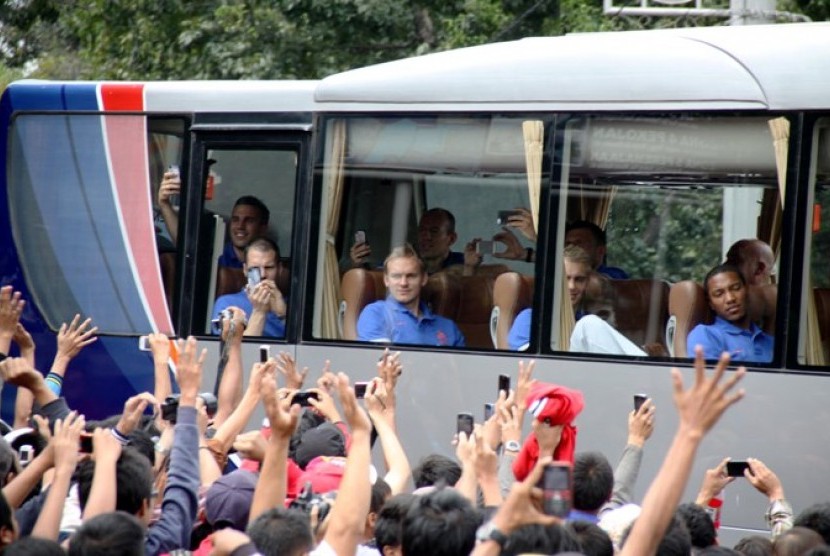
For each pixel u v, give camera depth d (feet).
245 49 212.84
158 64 221.46
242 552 55.21
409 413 114.21
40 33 253.03
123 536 57.16
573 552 57.11
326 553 62.80
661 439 106.11
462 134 114.52
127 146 127.03
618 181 109.19
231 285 122.72
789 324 103.35
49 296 129.70
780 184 104.22
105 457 65.92
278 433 64.59
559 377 109.60
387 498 72.18
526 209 112.06
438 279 114.93
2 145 131.44
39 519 62.80
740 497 102.63
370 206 117.60
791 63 104.73
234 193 122.62
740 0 156.04
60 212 129.49
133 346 126.21
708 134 106.52
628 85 108.99
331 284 118.21
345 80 118.62
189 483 68.69
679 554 64.90
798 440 102.53
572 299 110.11
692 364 105.81
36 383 76.23
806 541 68.08
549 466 52.19
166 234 125.70
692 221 107.04
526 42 115.14
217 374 111.45
